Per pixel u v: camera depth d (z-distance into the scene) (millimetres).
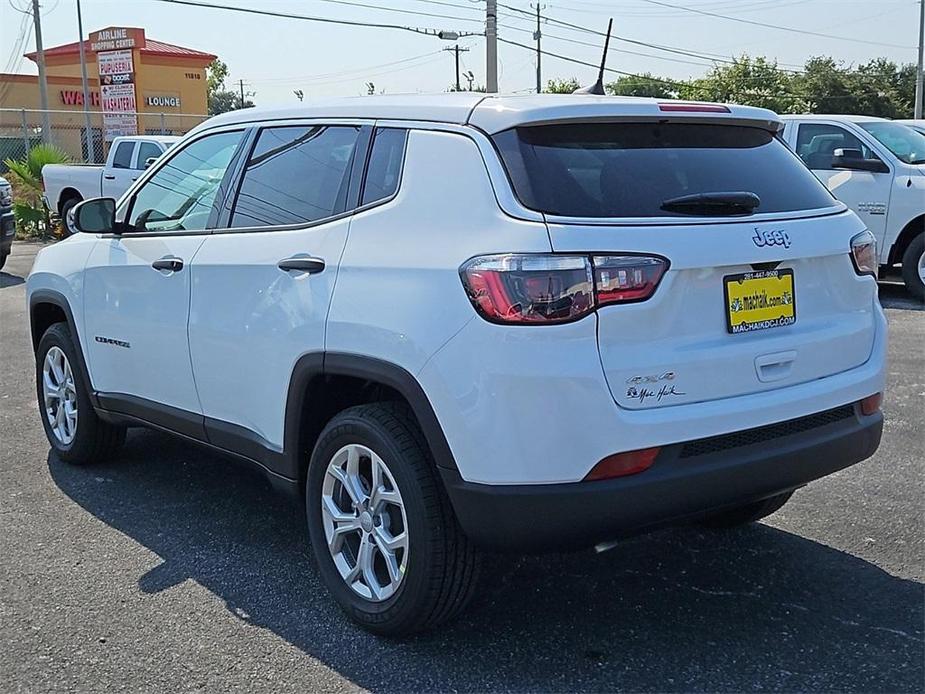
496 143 3248
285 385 3773
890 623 3576
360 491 3555
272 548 4340
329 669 3324
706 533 4406
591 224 3055
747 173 3564
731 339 3242
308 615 3707
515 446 2990
